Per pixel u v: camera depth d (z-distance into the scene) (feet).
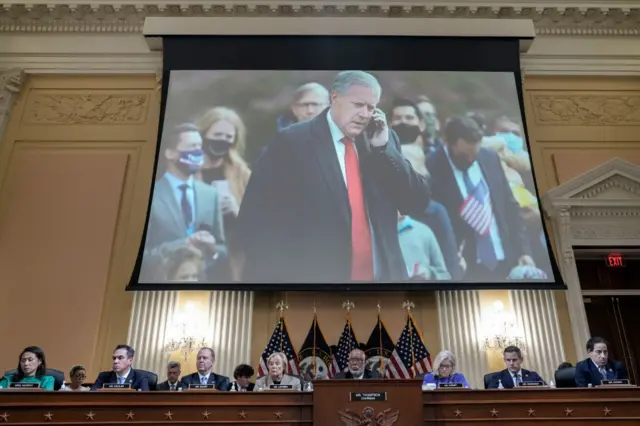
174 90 26.71
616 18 29.17
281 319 23.02
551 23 29.07
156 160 25.13
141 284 22.56
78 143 26.91
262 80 27.07
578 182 25.40
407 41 27.86
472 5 28.58
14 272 24.00
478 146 25.85
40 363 15.07
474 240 23.81
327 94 26.71
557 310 23.47
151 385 15.75
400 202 24.44
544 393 13.11
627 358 24.00
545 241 23.90
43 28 29.07
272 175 24.99
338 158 25.31
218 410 12.83
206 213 24.14
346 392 12.75
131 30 29.04
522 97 27.04
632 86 28.94
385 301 23.67
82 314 23.29
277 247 23.45
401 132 25.99
